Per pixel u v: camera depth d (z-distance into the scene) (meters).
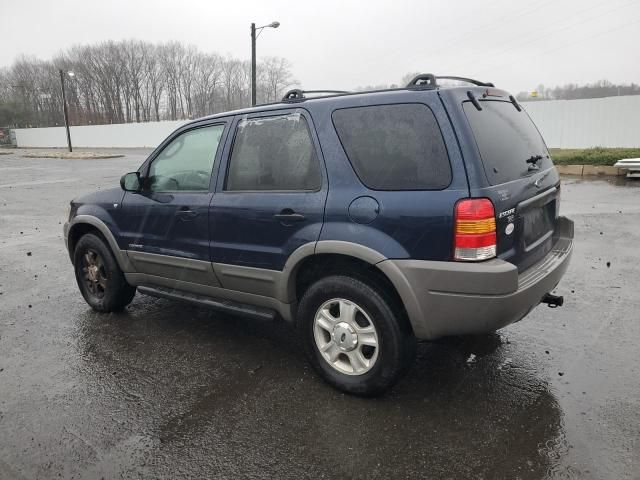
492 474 2.38
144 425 2.85
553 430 2.70
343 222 2.89
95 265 4.62
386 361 2.89
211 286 3.72
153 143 45.53
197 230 3.65
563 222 3.72
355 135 2.94
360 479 2.37
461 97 2.75
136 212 4.09
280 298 3.30
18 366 3.60
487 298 2.56
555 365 3.42
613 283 5.01
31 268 6.29
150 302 4.96
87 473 2.45
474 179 2.56
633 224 7.52
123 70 79.12
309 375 3.39
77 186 15.66
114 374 3.46
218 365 3.56
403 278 2.70
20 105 66.62
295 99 3.31
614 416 2.81
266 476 2.41
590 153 14.61
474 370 3.38
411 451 2.55
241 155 3.47
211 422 2.86
